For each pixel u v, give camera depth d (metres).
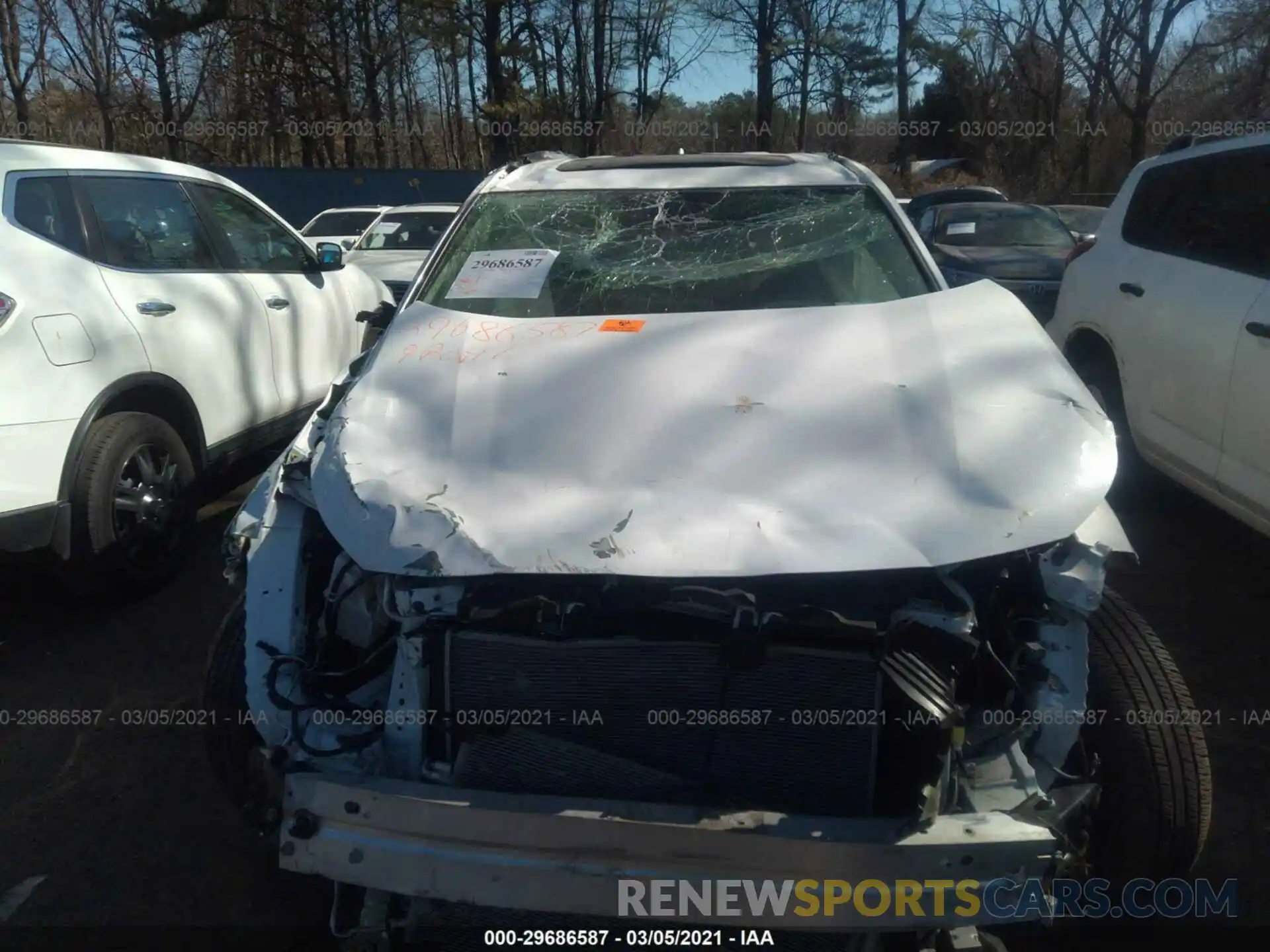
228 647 2.66
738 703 2.21
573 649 2.20
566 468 2.41
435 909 2.32
